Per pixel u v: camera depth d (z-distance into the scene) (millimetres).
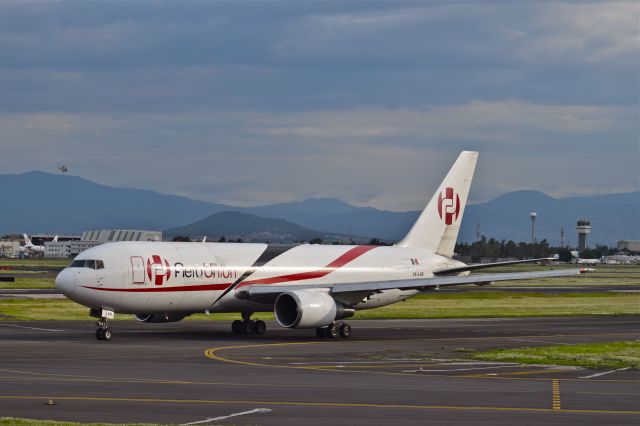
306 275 125062
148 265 111250
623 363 85750
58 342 103438
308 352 95812
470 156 145000
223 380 70562
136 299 110250
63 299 181875
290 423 52469
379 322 145625
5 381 68438
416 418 54500
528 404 60312
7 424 49438
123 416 53875
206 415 54594
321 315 113562
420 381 71625
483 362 86688
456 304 190125
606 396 64500
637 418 55656
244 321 123812
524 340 112875
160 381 69438
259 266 121625
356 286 119562
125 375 73000
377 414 55688
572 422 53938
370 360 88000
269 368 79812
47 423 50094
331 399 61250
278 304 115812
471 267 128625
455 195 143625
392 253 135125
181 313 118750
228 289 118500
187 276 114500
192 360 85750
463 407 58688
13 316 143500
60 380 69250
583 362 86250
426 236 140500
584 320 152250
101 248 110688
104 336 107438
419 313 164000
